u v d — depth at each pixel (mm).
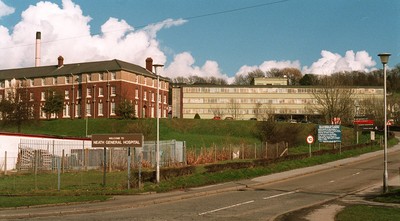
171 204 19766
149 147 38531
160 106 109750
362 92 122812
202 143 65125
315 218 15266
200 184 26812
